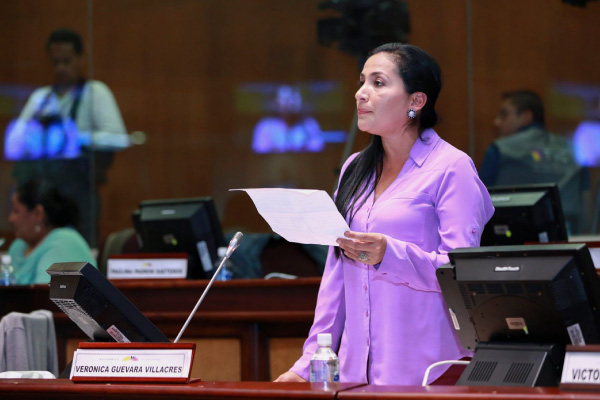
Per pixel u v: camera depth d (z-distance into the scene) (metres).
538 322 3.41
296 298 6.74
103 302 4.29
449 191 4.19
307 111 13.48
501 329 3.53
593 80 12.57
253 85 13.67
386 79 4.41
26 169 13.25
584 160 12.26
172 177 13.70
